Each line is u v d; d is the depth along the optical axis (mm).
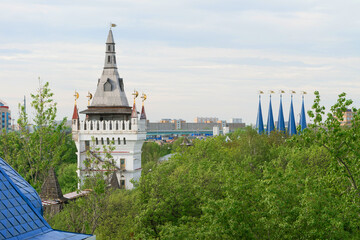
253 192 45281
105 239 56438
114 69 92938
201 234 42094
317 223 39188
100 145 88562
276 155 102062
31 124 60531
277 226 40625
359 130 45281
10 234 32469
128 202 61438
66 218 56375
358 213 42000
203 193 53969
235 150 109438
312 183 44062
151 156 152875
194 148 95938
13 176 38031
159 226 48875
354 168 46281
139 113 90625
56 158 59750
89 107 91312
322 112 45844
